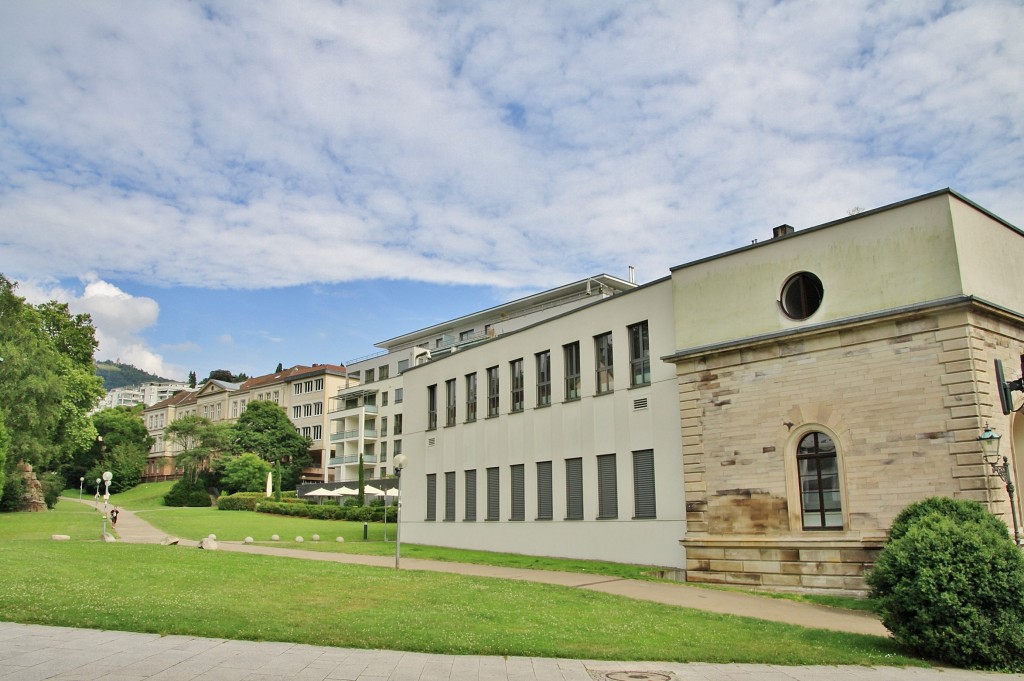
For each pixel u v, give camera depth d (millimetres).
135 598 14352
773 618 15305
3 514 53969
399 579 18344
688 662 11141
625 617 14281
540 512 29875
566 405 29188
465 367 35844
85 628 11828
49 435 61500
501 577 20703
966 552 11781
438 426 37375
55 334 68375
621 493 26109
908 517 15406
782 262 21016
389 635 11836
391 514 53281
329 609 13969
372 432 90750
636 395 26047
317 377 109000
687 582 21016
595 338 28469
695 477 21844
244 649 10711
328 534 42375
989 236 19203
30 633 11328
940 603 11477
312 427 107688
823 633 13469
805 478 19562
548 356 30844
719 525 21000
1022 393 18516
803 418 19656
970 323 17297
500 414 32875
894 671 11016
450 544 34781
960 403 17016
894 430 17984
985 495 16328
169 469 125312
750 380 20984
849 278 19500
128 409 128250
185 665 9633
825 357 19500
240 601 14469
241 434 98875
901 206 18828
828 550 18562
